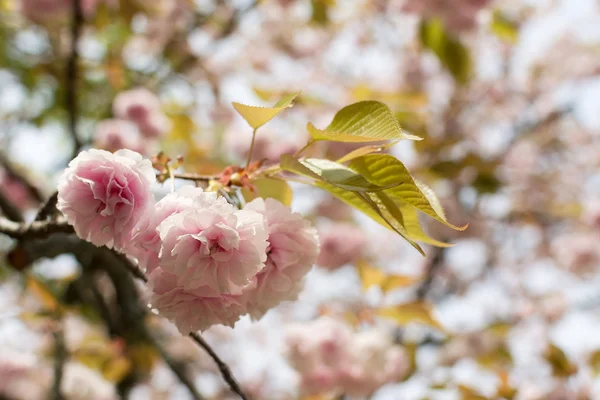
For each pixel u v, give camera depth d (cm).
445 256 654
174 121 546
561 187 881
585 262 721
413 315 359
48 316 419
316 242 170
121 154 159
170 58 614
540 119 884
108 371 451
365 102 161
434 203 177
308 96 511
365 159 169
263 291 168
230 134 529
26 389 437
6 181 544
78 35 404
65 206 154
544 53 898
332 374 370
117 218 152
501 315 762
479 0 438
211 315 160
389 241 825
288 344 361
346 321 384
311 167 165
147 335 479
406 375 414
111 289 554
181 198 155
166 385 639
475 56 768
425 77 667
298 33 724
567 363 422
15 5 510
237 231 151
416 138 150
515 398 372
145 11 545
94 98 599
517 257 816
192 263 147
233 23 635
